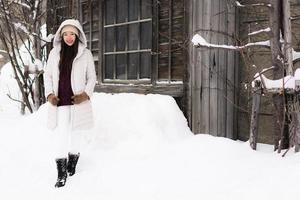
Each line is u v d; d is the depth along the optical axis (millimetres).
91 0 7223
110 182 3738
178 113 5285
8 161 4773
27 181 4164
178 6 5660
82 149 4801
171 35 5762
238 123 5355
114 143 4906
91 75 4211
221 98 5168
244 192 3053
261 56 5047
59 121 4145
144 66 6258
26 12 8242
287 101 3975
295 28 4812
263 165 3545
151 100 5492
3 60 13656
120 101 5672
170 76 5770
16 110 9070
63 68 4152
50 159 4695
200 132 5180
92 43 7281
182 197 3213
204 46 4305
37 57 8289
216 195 3121
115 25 6781
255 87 4145
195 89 5254
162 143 4688
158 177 3650
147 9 6172
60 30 4180
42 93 8320
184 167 3779
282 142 3936
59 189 3848
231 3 5109
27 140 5371
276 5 4102
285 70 4117
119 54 6727
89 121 4219
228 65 5203
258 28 5109
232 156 3914
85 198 3527
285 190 2941
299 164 3350
